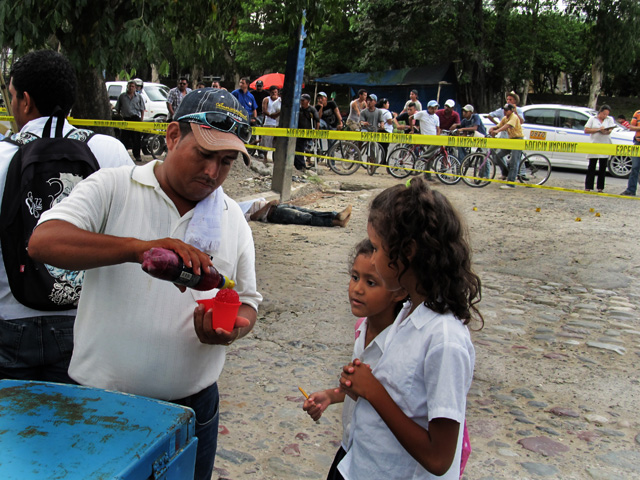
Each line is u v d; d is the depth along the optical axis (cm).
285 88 964
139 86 1290
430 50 3095
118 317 172
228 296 162
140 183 173
